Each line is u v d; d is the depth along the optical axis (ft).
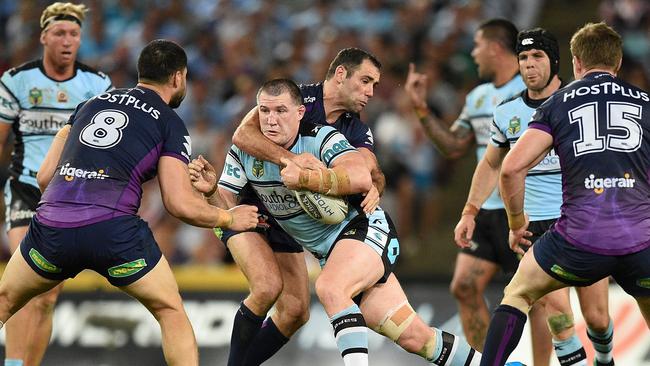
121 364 108.99
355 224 72.49
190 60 166.09
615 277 67.87
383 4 175.73
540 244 68.44
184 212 68.39
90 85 89.20
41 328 85.46
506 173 68.03
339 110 73.77
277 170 71.72
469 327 92.12
